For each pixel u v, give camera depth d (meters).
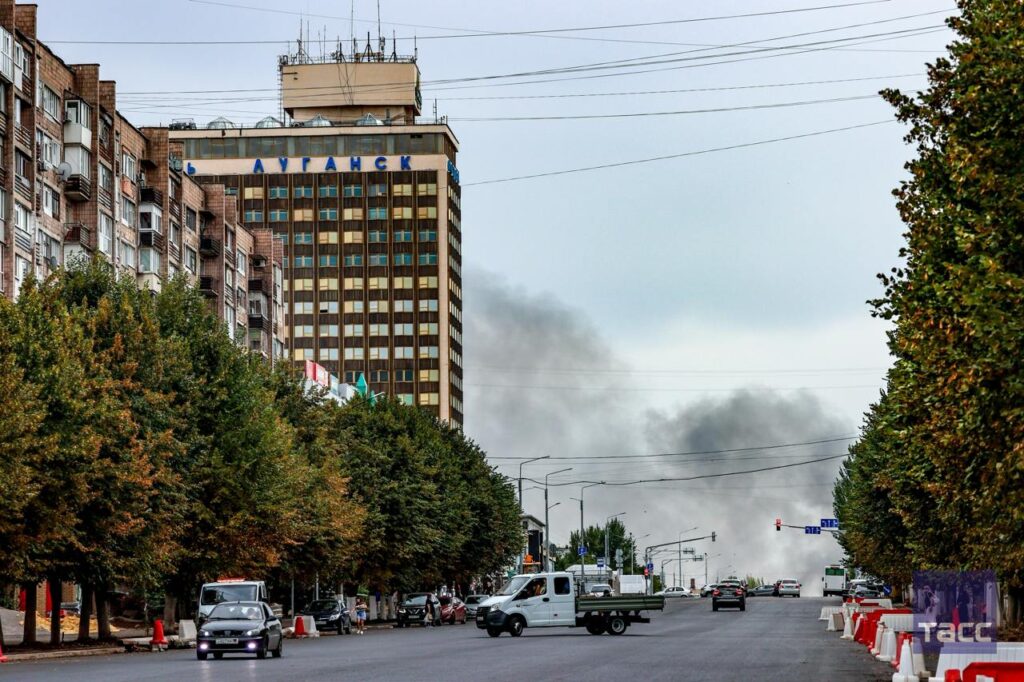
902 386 28.00
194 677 32.72
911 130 26.19
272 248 126.31
